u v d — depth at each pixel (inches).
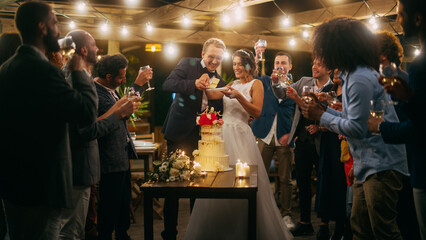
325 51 96.0
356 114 91.3
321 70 162.1
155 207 210.2
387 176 94.1
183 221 191.5
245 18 340.8
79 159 105.0
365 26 95.8
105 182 133.3
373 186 95.1
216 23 341.7
